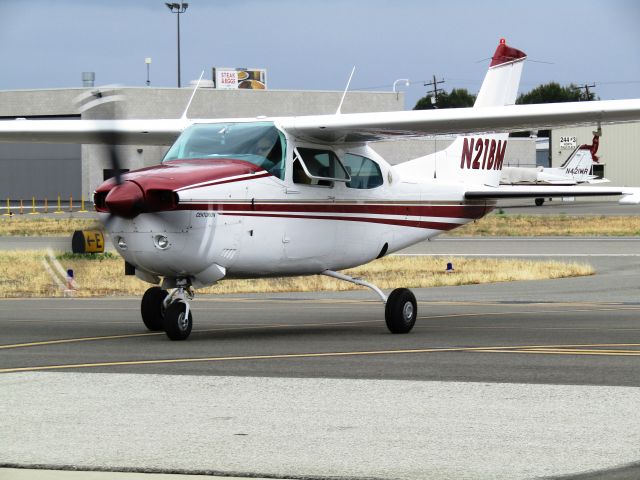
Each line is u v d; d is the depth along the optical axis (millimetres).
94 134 55031
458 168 60719
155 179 42781
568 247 125750
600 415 28406
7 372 36406
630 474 22625
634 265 99062
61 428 27266
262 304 67312
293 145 48062
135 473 23094
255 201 45562
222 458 24219
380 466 23438
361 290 77688
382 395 31594
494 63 63594
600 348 42656
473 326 52781
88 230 45656
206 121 49281
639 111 47281
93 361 39406
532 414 28625
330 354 41344
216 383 33875
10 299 71875
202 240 43625
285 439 25953
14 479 22625
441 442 25547
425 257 108812
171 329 45969
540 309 62531
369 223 52562
